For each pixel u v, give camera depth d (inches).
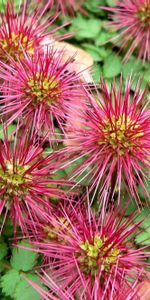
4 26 8.6
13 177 7.2
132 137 7.6
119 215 8.0
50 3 10.4
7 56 8.5
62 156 7.8
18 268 7.6
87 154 7.9
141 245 7.9
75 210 7.5
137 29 10.2
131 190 7.7
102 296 6.7
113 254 7.1
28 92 8.0
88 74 9.3
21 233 7.8
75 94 8.2
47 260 7.6
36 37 8.8
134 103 7.9
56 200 7.7
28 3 10.3
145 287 7.5
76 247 7.1
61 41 10.3
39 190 7.3
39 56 8.2
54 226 7.3
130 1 10.3
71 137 8.0
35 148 7.5
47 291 7.2
